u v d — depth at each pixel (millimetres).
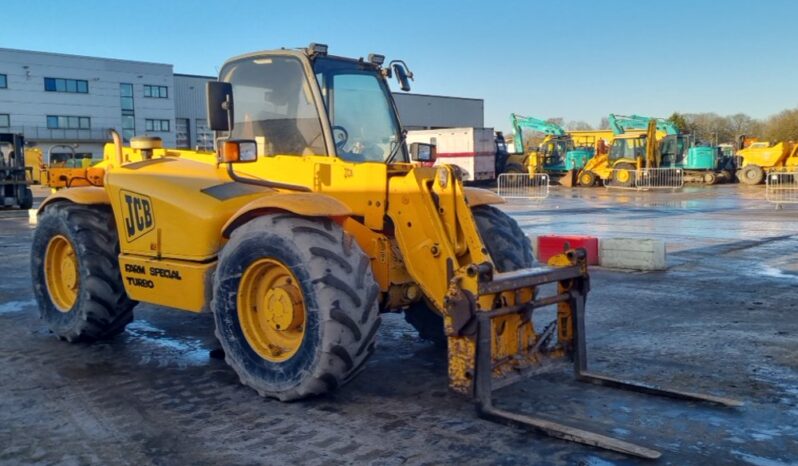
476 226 4578
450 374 4082
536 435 3848
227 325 4590
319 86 4953
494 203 5309
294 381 4254
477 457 3586
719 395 4496
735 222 16062
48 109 51406
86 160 26047
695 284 8367
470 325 3916
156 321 6824
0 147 22734
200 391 4707
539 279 4223
